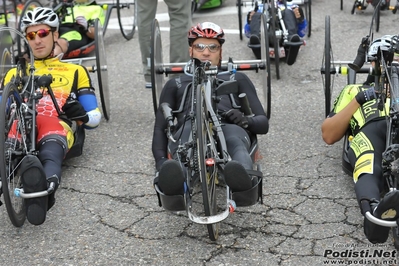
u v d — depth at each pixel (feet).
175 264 12.25
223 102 15.06
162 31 30.40
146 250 12.76
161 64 18.97
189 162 12.10
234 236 13.07
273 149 17.15
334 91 21.43
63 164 16.79
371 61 14.07
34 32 16.52
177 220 13.79
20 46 22.68
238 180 11.69
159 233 13.34
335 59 24.89
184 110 14.66
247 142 13.75
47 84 14.58
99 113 16.65
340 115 14.03
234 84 12.59
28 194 12.16
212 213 11.89
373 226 11.11
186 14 20.59
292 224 13.44
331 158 16.44
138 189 15.35
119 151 17.53
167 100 15.33
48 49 16.72
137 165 16.63
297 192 14.79
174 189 11.73
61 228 13.71
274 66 24.32
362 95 13.71
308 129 18.35
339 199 14.39
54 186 12.78
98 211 14.39
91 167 16.60
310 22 27.53
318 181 15.28
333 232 13.09
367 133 13.32
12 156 13.16
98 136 18.61
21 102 13.67
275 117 19.39
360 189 11.97
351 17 30.78
